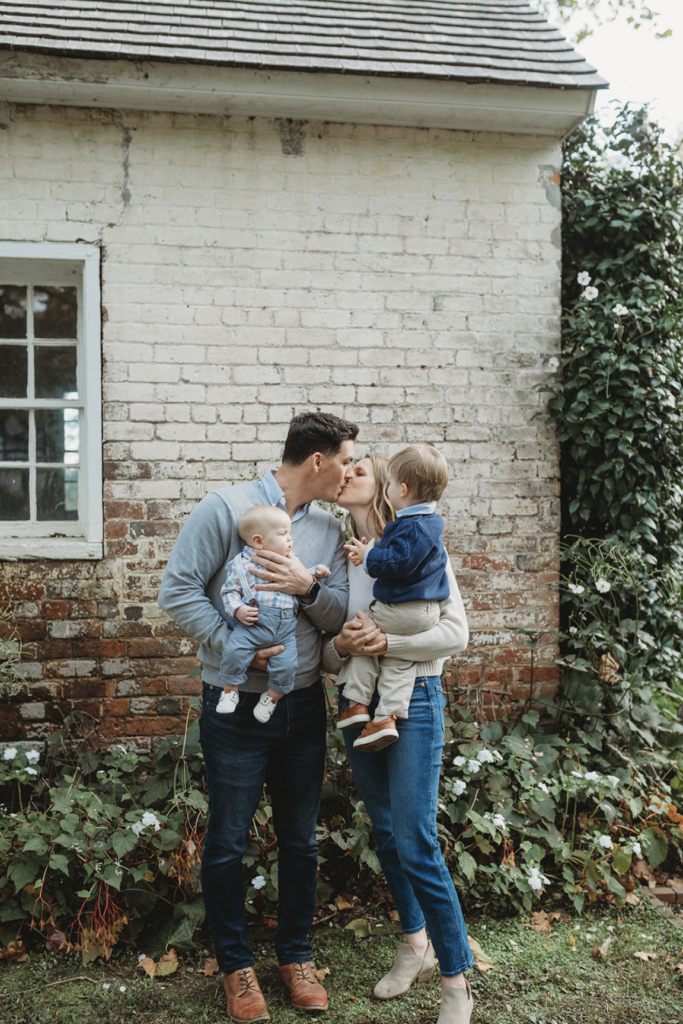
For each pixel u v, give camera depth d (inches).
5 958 101.0
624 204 158.9
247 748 86.7
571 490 160.7
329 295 149.9
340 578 94.0
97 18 146.2
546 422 155.7
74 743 140.2
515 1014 91.4
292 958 93.7
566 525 161.9
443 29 162.2
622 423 153.0
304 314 149.0
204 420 145.9
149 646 144.0
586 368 152.3
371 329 151.3
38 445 151.7
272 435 147.6
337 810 126.7
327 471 89.2
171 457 144.9
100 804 111.8
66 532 149.9
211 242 146.2
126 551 143.6
